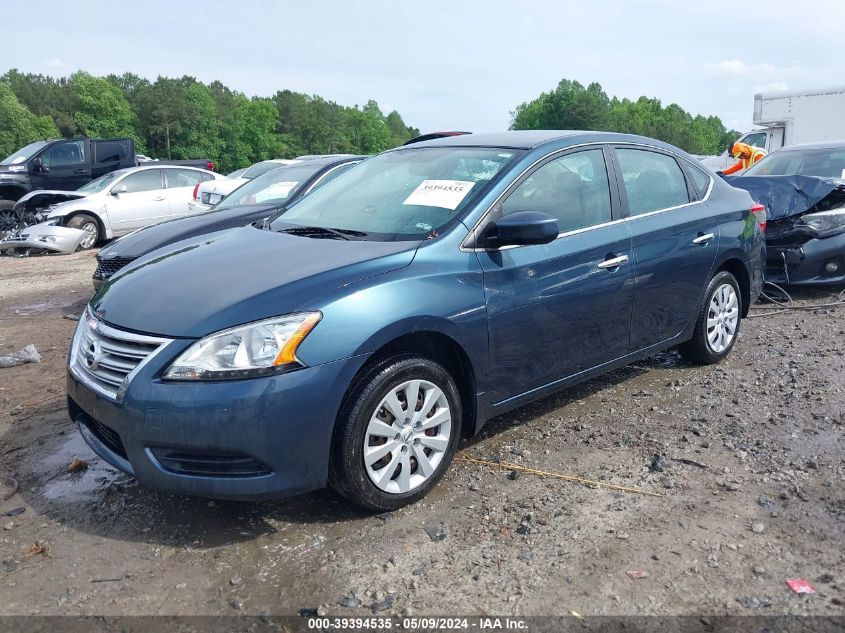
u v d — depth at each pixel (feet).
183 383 9.73
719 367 17.54
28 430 14.87
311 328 10.04
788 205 24.04
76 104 359.66
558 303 12.94
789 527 10.46
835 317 22.03
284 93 412.36
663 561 9.72
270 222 14.69
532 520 10.80
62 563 10.12
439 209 12.50
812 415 14.44
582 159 14.20
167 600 9.24
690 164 16.85
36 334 23.03
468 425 12.32
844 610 8.68
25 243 42.47
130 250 22.50
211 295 10.60
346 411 10.40
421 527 10.72
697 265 16.01
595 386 16.52
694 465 12.48
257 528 10.85
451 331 11.34
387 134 497.05
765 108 55.36
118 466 10.52
